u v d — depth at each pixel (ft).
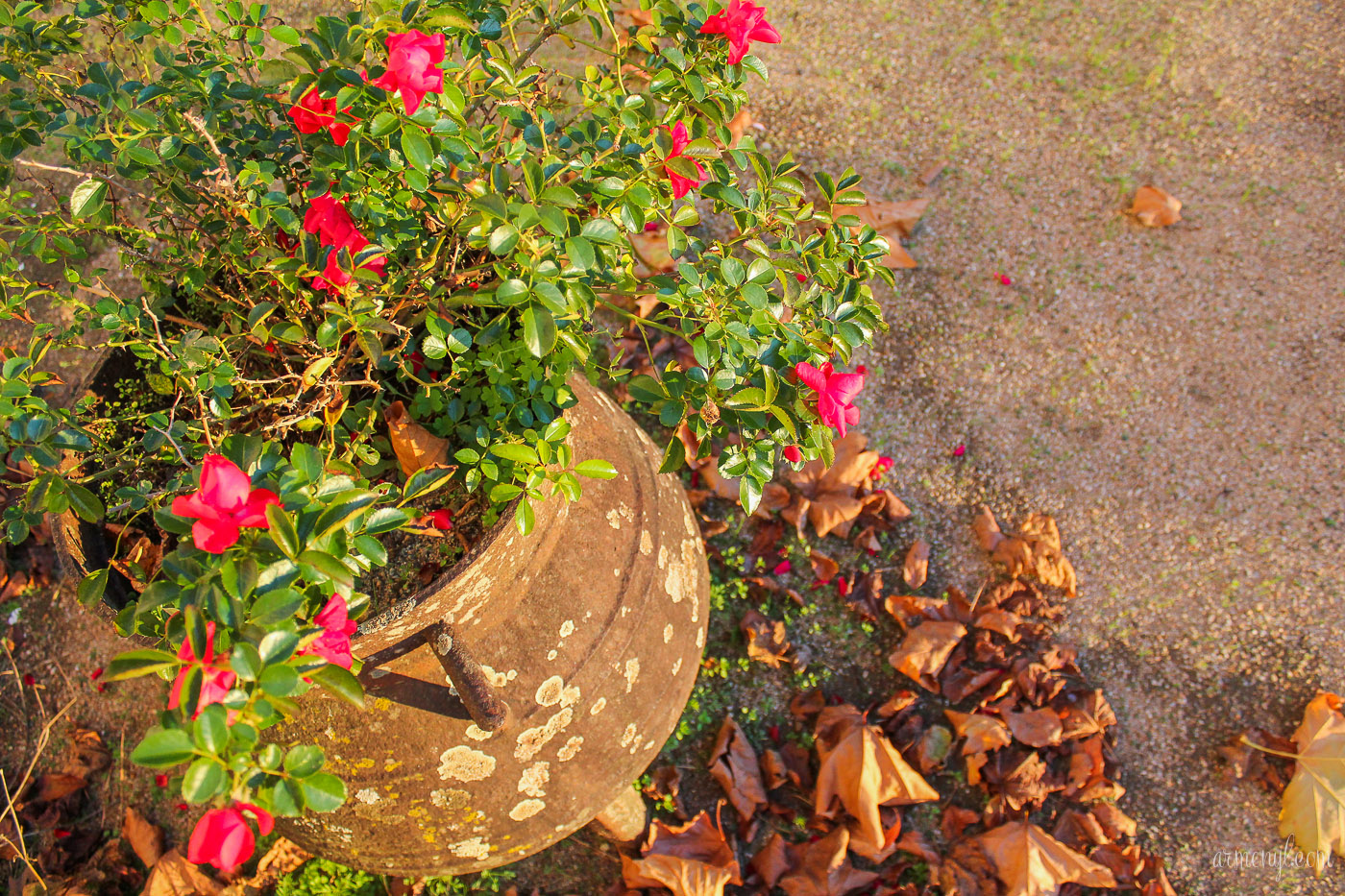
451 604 4.34
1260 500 9.31
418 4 3.68
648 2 4.57
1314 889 8.19
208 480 3.01
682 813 8.48
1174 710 8.80
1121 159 10.64
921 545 9.24
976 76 11.10
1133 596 9.14
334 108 3.79
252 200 4.51
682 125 4.50
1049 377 9.87
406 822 5.31
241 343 5.33
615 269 4.67
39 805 8.83
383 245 4.36
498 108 4.69
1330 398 9.58
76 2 4.74
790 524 9.43
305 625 3.26
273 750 3.03
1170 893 8.07
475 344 5.18
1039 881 7.82
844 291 4.66
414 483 4.32
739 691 8.95
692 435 9.35
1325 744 8.18
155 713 9.07
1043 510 9.43
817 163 10.81
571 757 5.46
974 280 10.24
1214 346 9.84
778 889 8.25
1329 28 11.00
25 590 9.52
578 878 8.34
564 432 4.47
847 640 9.11
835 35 11.37
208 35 4.93
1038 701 8.57
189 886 8.16
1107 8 11.29
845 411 4.02
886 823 8.27
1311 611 8.95
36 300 10.06
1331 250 10.09
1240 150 10.57
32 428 3.95
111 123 4.73
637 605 5.51
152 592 3.19
